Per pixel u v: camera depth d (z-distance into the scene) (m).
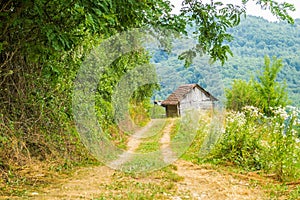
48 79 6.88
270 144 7.33
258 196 5.33
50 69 6.29
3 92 6.68
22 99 6.86
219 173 6.94
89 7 4.51
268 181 6.36
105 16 4.87
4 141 5.94
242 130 8.02
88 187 5.55
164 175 6.44
